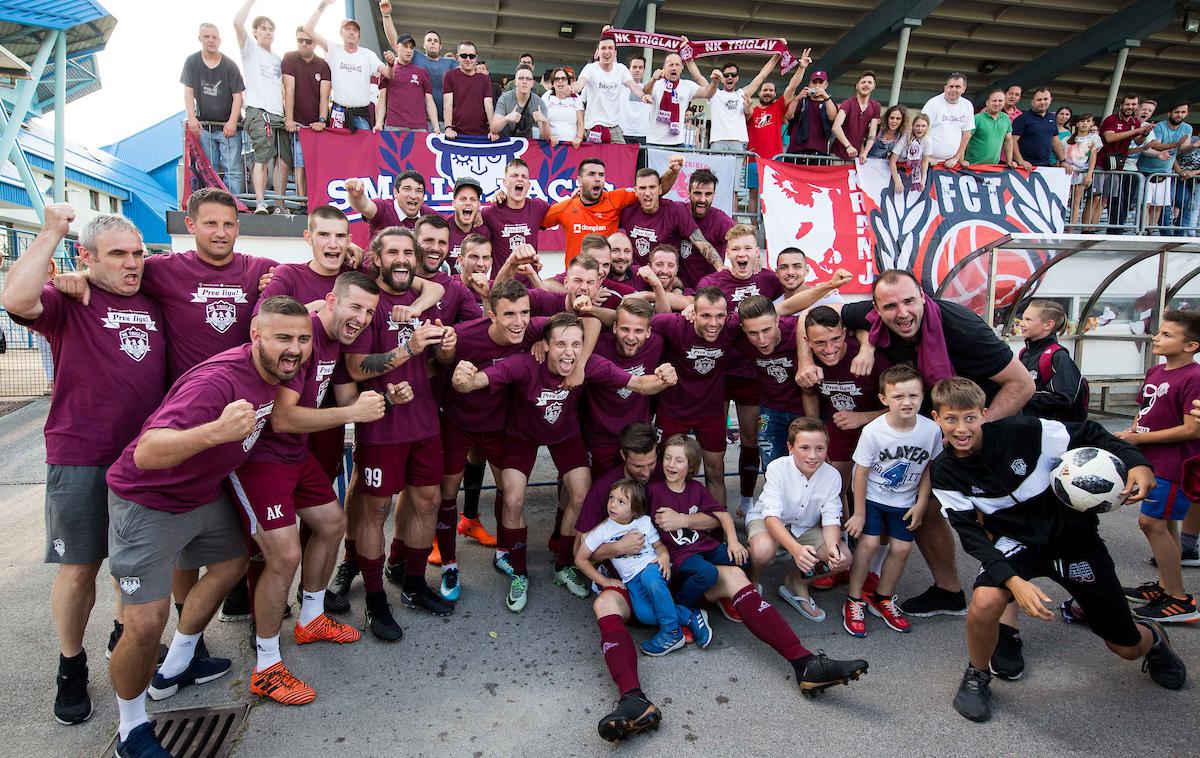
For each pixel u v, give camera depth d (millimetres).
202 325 2828
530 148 6648
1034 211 7902
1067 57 11945
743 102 7395
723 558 3146
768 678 2785
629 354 3738
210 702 2611
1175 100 14469
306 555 2953
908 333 3121
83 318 2506
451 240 4633
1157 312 7418
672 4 10602
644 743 2369
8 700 2613
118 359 2562
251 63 5957
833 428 3723
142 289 2730
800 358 3748
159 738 2410
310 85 6152
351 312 2719
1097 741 2367
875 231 7426
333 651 2977
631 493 3082
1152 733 2408
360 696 2648
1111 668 2842
